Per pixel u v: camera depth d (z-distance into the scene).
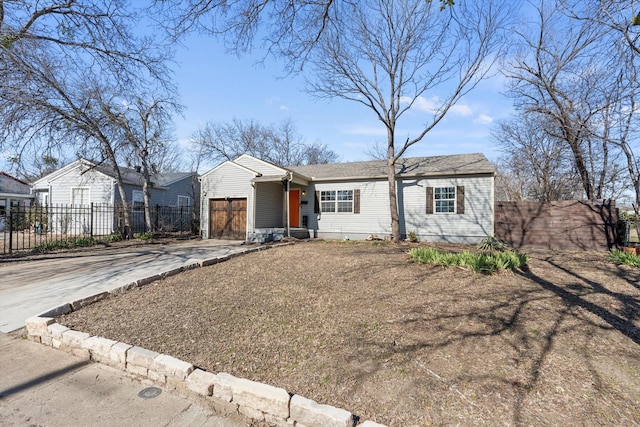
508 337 3.45
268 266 7.19
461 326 3.72
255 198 14.09
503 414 2.24
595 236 10.90
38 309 4.69
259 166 14.49
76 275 6.79
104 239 13.14
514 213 11.86
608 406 2.33
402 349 3.21
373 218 14.09
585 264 7.38
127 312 4.37
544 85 12.35
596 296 4.84
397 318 3.98
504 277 5.83
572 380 2.66
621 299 4.72
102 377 2.95
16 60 8.92
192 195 23.38
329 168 16.77
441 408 2.32
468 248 10.48
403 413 2.28
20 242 12.51
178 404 2.56
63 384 2.82
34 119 10.81
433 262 6.70
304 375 2.80
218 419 2.39
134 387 2.79
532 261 7.74
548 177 18.91
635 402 2.38
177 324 3.96
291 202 16.61
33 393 2.67
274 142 36.91
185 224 20.50
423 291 5.02
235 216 14.54
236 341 3.50
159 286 5.61
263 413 2.37
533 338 3.43
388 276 5.99
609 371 2.81
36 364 3.17
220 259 7.78
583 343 3.34
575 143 12.24
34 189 18.52
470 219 12.33
